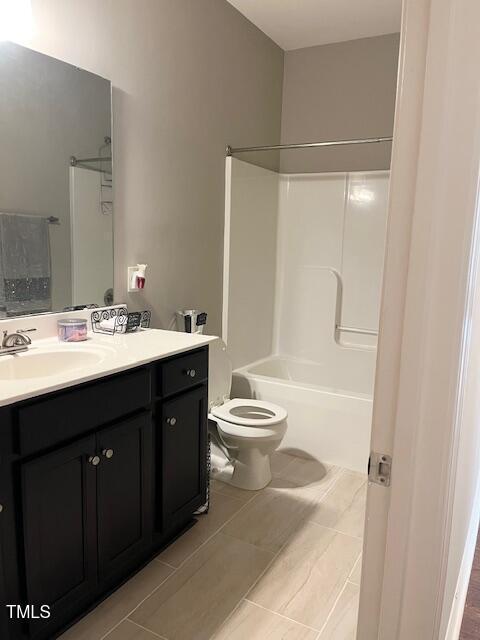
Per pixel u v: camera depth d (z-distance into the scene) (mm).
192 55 2553
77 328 1908
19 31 1688
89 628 1563
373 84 3262
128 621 1600
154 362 1788
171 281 2588
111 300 2201
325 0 2750
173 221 2551
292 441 2914
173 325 2635
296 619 1634
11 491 1296
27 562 1338
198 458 2121
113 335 2066
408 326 621
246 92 3084
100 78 2016
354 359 3428
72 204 1961
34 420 1323
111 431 1589
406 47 571
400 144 591
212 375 2615
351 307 3457
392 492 674
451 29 543
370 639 737
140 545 1786
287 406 2910
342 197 3391
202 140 2709
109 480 1604
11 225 1742
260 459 2484
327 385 3539
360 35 3215
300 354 3635
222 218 2982
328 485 2555
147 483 1797
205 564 1899
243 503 2357
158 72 2332
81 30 1915
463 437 908
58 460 1398
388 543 690
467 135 561
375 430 671
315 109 3467
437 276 600
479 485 2338
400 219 604
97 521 1569
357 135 3354
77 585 1517
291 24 3072
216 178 2877
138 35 2191
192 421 2047
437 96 560
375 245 3322
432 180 578
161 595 1725
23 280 1803
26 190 1777
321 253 3504
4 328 1738
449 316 604
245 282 3256
